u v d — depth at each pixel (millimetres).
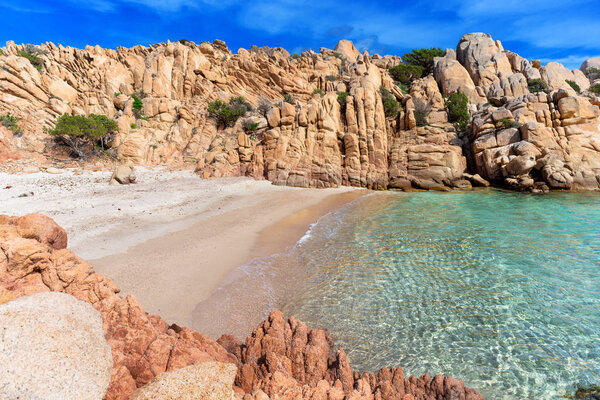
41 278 7293
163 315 10992
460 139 44844
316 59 71688
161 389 4730
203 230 20641
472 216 25078
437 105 51406
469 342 9766
